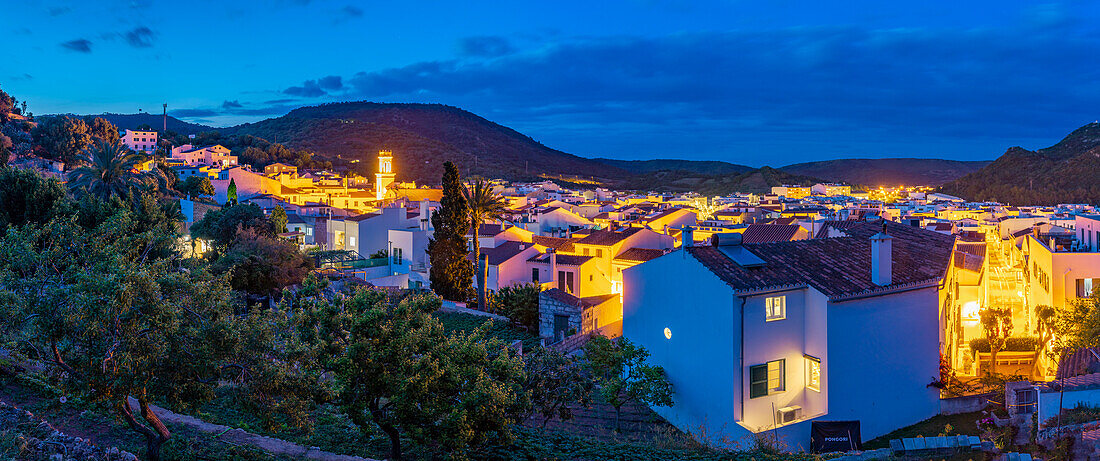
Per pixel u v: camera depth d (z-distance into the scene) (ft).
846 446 92.84
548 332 166.40
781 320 97.86
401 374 63.46
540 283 209.05
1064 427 67.62
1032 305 152.25
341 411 66.23
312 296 70.79
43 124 488.02
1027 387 78.13
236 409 81.20
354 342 63.36
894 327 101.50
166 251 108.47
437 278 206.90
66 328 46.93
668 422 106.63
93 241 57.06
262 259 177.68
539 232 347.36
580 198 573.33
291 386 58.03
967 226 380.37
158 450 58.70
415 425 64.64
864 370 98.53
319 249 265.75
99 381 49.42
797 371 99.35
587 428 102.22
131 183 228.63
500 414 68.08
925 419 103.96
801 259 105.60
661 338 108.68
